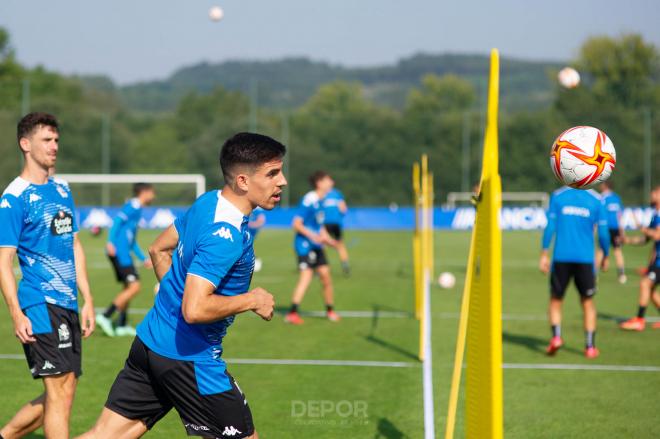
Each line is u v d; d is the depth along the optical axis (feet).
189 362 27.71
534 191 334.24
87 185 296.71
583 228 65.46
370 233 264.11
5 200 35.12
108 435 28.91
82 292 38.29
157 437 43.47
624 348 70.69
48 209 36.04
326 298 85.66
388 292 111.55
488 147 24.41
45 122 36.35
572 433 44.65
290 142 336.29
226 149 27.02
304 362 62.95
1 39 431.43
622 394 53.72
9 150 317.83
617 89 392.27
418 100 489.26
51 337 35.68
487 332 23.73
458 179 335.26
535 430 45.19
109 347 69.46
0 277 34.63
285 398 51.62
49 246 35.99
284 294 109.70
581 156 36.96
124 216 74.69
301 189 334.24
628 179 310.04
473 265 28.25
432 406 49.60
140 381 28.78
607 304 101.81
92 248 195.11
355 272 141.49
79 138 328.29
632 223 247.50
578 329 81.20
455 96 490.49
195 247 26.76
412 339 73.31
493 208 22.70
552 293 66.54
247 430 28.55
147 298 106.73
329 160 337.52
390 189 337.72
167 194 297.94
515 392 54.19
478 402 25.59
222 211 26.81
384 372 59.26
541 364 63.52
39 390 53.21
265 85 615.16
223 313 26.18
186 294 26.13
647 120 301.43
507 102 459.32
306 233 82.84
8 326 81.10
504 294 111.34
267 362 63.05
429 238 126.00
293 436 43.55
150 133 359.66
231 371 59.77
